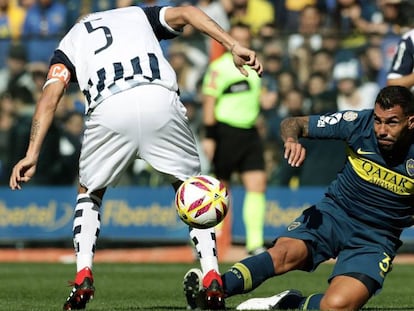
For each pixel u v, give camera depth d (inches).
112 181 704.4
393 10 1699.1
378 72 1551.4
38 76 1643.7
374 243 739.4
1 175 1649.9
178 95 701.9
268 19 1850.4
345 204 751.7
